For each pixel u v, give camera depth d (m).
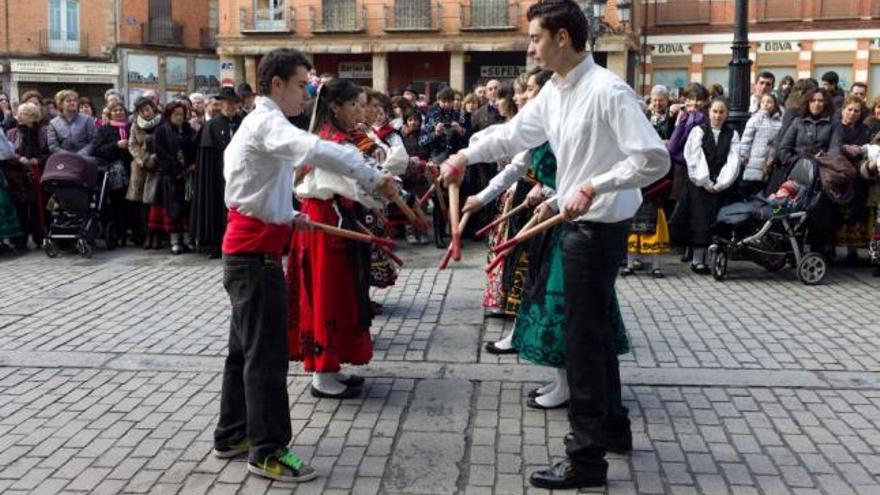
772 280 8.09
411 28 29.97
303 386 5.25
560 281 4.43
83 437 4.53
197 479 4.02
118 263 9.32
